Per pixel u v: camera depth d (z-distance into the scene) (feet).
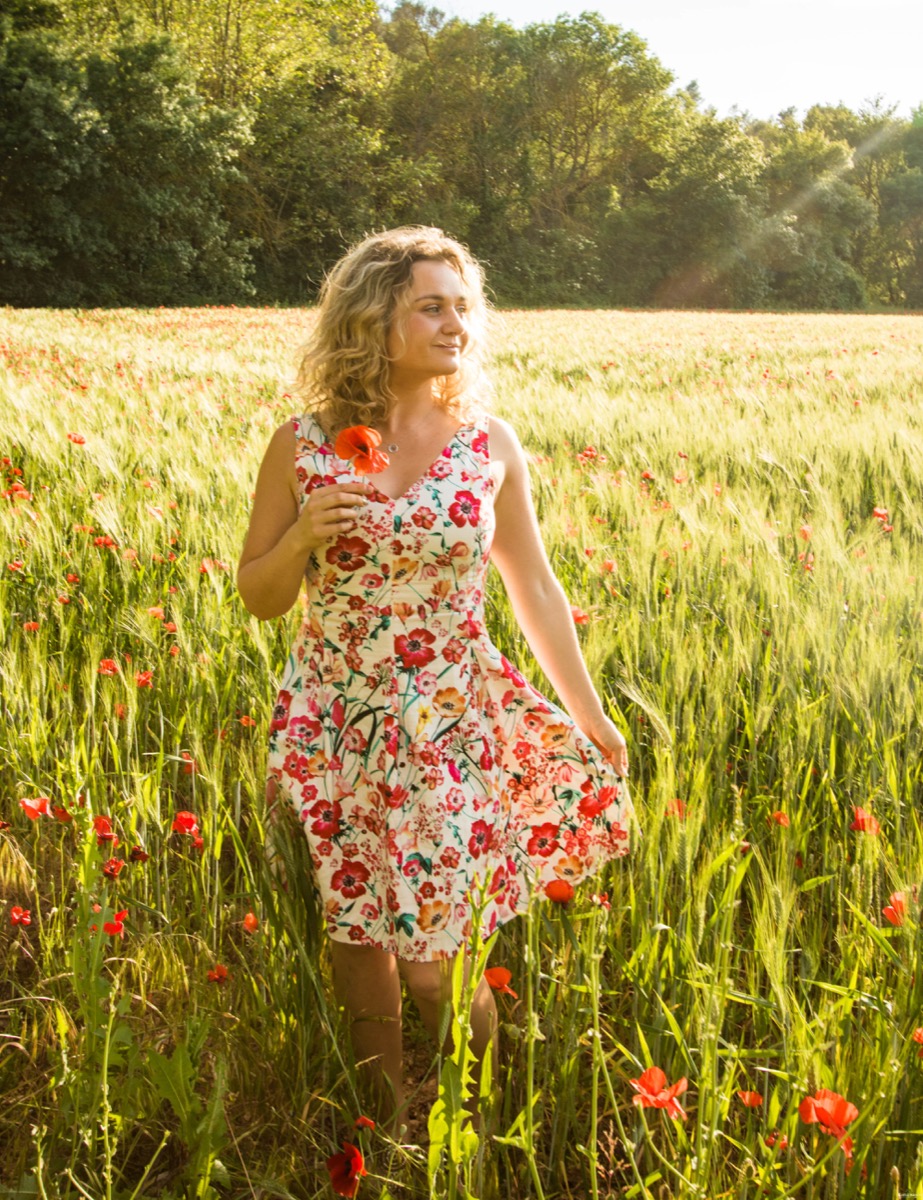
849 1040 5.78
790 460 20.16
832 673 9.77
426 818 6.34
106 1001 6.35
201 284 134.92
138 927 7.87
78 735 9.14
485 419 6.89
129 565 12.63
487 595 11.87
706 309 203.10
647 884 6.89
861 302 230.27
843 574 11.94
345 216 150.51
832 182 236.43
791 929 7.30
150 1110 6.42
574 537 13.66
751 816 8.46
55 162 115.75
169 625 10.75
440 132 181.16
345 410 6.58
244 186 142.82
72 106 114.11
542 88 190.39
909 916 5.94
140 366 38.55
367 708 6.51
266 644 10.52
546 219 197.98
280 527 6.93
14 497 14.88
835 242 237.25
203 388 32.30
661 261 201.87
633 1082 4.92
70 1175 5.47
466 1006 4.75
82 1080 5.81
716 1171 5.71
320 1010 6.30
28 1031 7.32
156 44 120.47
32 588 12.74
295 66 152.15
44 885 8.68
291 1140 6.40
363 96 168.25
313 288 148.97
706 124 205.98
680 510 14.01
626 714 10.03
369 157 162.50
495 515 7.04
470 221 176.35
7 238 115.96
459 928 6.27
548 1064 6.45
